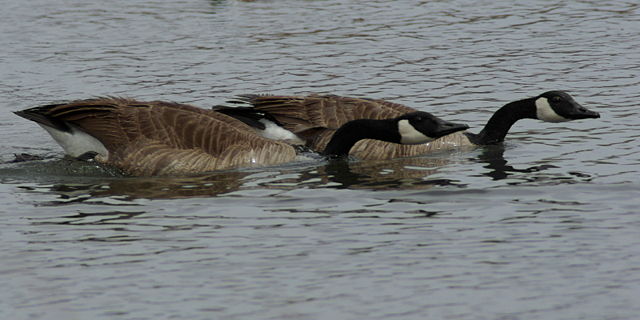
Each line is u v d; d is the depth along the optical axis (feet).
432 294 35.70
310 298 35.29
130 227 43.37
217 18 94.17
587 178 51.93
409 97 70.33
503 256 39.47
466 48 83.25
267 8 98.27
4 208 46.52
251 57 80.64
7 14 94.89
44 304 35.04
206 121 55.93
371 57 80.64
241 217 44.91
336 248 40.47
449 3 99.71
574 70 76.23
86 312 34.32
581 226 43.21
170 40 86.02
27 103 69.05
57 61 79.51
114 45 84.28
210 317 33.78
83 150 54.85
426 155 60.75
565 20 92.07
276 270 37.99
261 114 63.10
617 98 69.31
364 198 48.55
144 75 75.66
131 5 99.30
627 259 38.96
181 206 46.85
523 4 98.89
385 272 37.78
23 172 53.88
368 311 34.22
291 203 47.47
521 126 66.85
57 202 47.57
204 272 37.81
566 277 37.22
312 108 62.54
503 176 53.42
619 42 84.02
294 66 78.07
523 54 81.15
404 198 48.52
